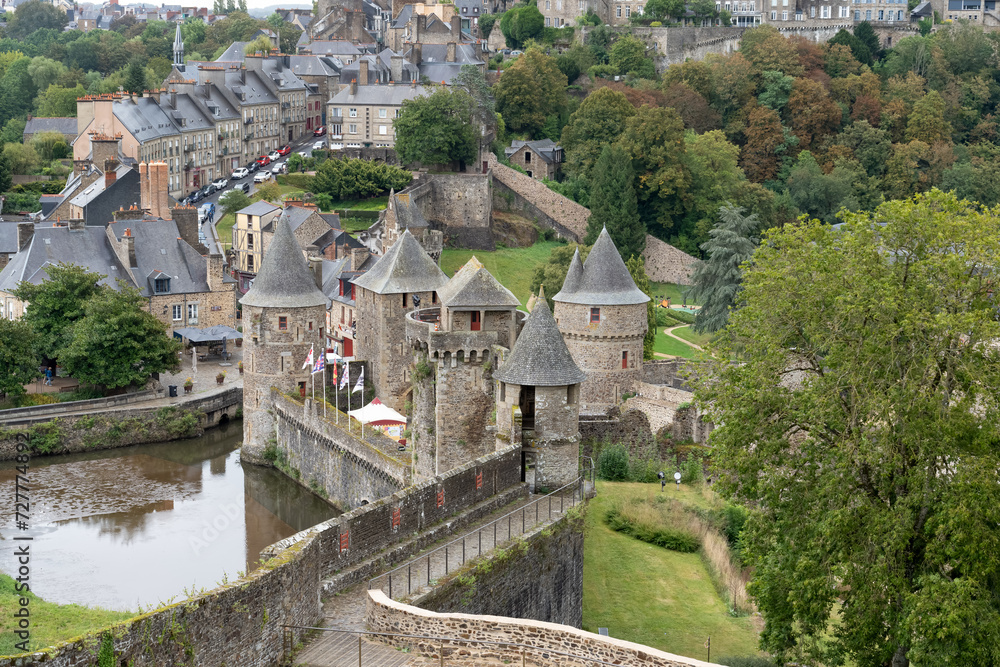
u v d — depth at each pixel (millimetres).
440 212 176375
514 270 168750
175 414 112000
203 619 39031
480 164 187125
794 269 55812
